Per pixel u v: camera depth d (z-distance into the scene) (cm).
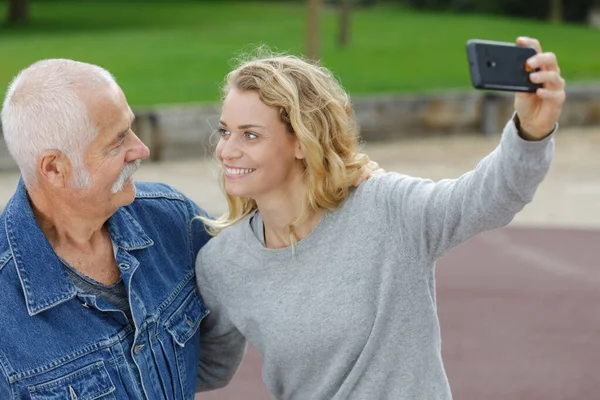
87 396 217
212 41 1930
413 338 219
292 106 210
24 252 213
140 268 234
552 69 179
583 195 890
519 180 187
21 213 216
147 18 2542
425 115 1222
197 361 249
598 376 502
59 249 225
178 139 1077
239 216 239
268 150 215
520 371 508
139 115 1048
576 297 611
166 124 1066
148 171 1010
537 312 586
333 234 219
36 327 213
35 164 211
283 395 240
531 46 183
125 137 217
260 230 230
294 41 1912
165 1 3067
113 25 2375
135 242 233
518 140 184
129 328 228
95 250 229
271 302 225
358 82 1414
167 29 2231
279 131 215
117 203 221
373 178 221
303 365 226
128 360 226
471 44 177
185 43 1894
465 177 203
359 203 218
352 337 218
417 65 1625
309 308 220
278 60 220
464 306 596
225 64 1598
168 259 243
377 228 215
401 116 1208
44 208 220
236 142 216
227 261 232
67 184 212
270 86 211
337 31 2067
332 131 217
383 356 220
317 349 222
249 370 516
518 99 183
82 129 207
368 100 1183
